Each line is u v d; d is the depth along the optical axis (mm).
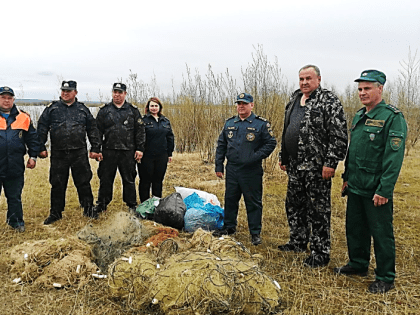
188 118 12320
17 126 4812
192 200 5430
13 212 4879
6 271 3635
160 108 5938
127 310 2961
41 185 7523
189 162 10469
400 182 8688
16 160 4789
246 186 4641
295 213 4305
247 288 2883
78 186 5430
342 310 3033
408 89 13859
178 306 2695
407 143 14266
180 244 3844
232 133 4719
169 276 2912
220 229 5023
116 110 5430
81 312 2914
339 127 3680
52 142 5152
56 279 3373
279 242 4746
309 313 2961
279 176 8891
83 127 5285
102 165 5543
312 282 3537
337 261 4109
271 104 9141
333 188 7977
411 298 3195
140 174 5969
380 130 3297
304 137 3896
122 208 5949
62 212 5719
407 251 4406
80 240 3988
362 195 3455
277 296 3076
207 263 2986
